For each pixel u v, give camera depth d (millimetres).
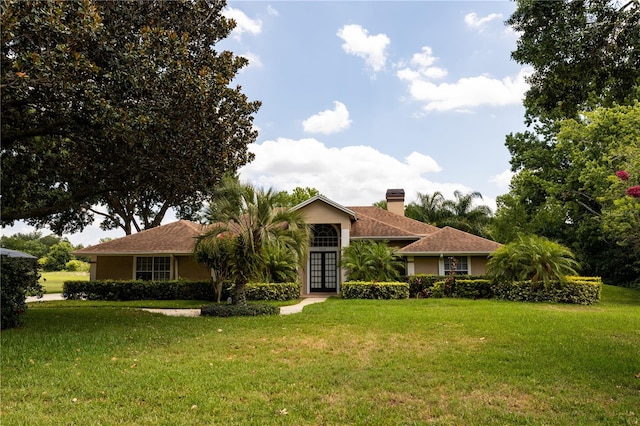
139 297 20656
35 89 8992
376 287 19406
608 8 7676
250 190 14641
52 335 9492
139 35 10977
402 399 5691
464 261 22469
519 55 8242
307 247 15109
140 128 9664
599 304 17797
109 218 36500
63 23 8836
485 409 5316
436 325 11289
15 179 12672
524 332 10344
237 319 12711
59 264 58625
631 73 8195
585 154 27500
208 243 14828
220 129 11883
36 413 5043
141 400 5543
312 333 10250
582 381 6434
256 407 5312
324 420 4957
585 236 29312
